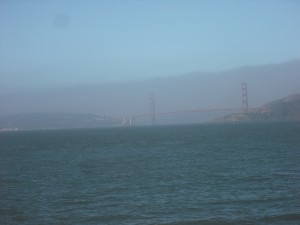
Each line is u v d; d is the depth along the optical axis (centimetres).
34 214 2612
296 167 4341
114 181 3806
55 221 2430
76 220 2433
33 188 3588
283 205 2609
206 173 4119
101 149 8331
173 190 3250
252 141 8888
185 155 6206
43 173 4603
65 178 4141
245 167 4478
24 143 12012
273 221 2272
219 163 4947
